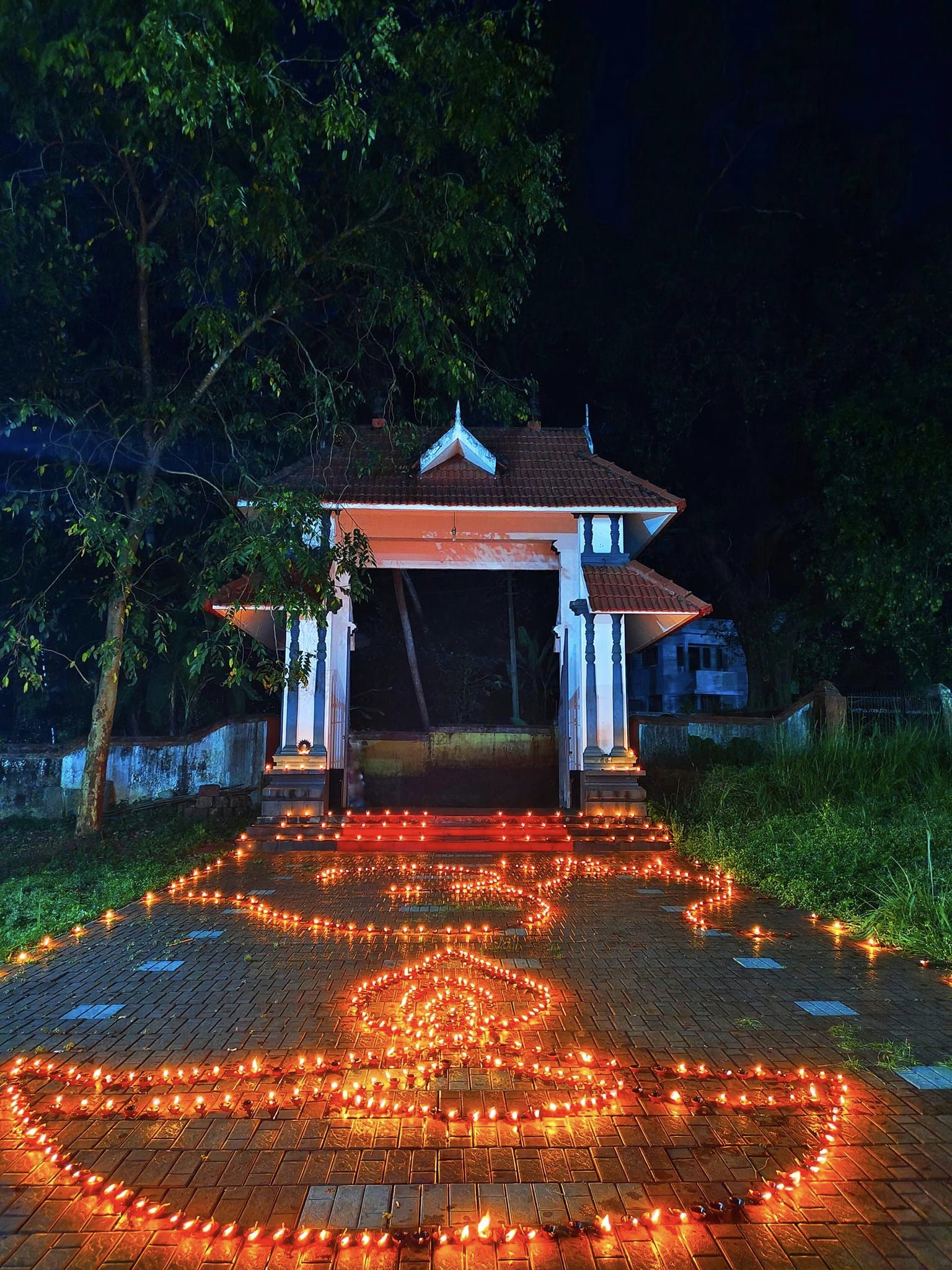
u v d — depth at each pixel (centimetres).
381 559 1477
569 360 2214
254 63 975
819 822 1068
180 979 605
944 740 1305
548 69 1107
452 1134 371
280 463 1456
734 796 1280
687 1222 305
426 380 1669
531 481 1388
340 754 1379
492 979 607
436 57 1064
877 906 799
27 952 673
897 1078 431
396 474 1386
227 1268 281
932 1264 284
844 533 1734
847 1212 312
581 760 1318
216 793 1449
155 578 1794
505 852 1211
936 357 1772
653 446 2194
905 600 1705
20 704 1916
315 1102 404
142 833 1345
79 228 1309
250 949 688
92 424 1383
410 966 634
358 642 2261
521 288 1394
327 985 590
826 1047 473
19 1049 471
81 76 981
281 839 1227
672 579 2506
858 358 1956
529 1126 379
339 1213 310
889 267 2012
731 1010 536
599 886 966
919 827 955
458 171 1473
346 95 989
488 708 2295
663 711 3372
